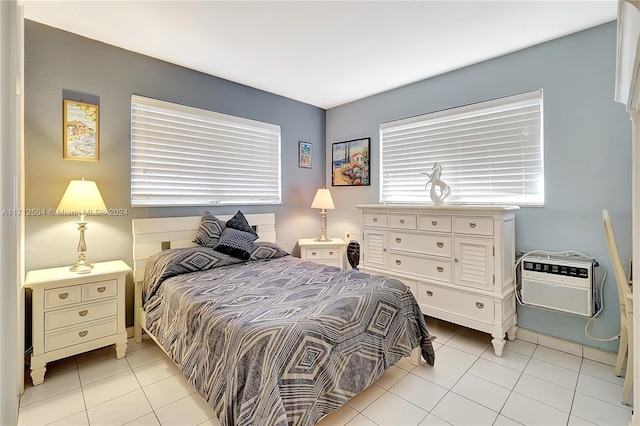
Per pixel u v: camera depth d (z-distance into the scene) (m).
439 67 3.11
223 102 3.41
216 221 3.15
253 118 3.68
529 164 2.72
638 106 1.20
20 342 1.95
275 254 3.22
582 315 2.29
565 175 2.51
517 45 2.65
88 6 2.13
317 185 4.44
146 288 2.63
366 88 3.70
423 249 2.91
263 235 3.71
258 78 3.40
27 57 2.31
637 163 1.18
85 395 1.96
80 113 2.54
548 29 2.40
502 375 2.19
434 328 3.02
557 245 2.56
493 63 2.89
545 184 2.61
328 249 3.91
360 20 2.29
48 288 2.10
